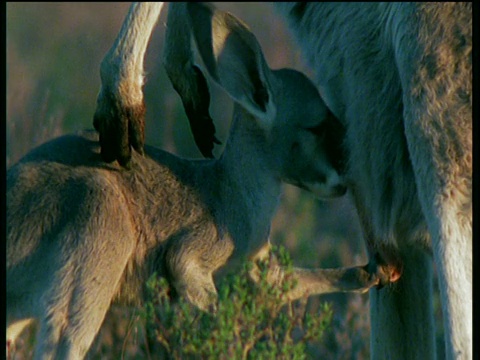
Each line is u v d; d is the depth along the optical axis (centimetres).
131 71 1316
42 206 1259
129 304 1316
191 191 1325
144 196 1307
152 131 2270
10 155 1705
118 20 2683
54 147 1304
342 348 1520
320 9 1372
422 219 1262
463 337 1134
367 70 1296
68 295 1240
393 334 1347
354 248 1773
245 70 1316
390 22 1262
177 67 1418
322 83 1379
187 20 1391
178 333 1216
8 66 2467
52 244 1251
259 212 1348
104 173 1294
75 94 2386
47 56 2644
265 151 1347
